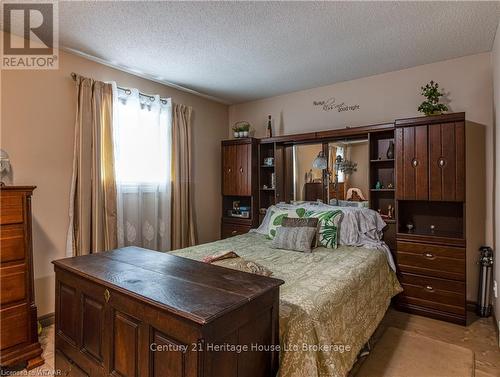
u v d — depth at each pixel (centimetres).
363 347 203
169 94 371
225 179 423
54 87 263
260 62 297
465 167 256
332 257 243
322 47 264
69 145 272
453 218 290
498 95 234
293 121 398
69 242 268
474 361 200
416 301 273
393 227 300
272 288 129
